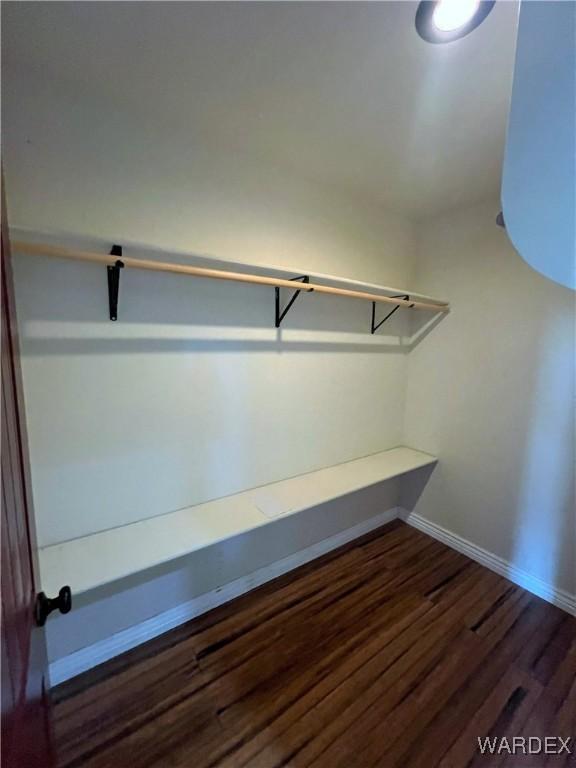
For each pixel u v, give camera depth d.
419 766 1.24
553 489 1.98
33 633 0.76
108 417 1.48
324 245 2.04
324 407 2.21
